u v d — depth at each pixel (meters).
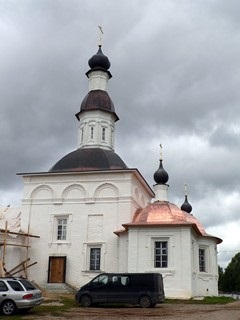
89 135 39.59
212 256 32.97
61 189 35.25
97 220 33.78
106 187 34.47
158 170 35.47
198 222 34.38
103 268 32.38
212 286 32.06
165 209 31.58
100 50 42.56
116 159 36.97
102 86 41.59
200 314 17.97
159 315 17.72
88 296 22.12
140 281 22.11
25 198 35.66
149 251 29.52
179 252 29.08
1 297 17.83
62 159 37.31
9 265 32.25
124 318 16.55
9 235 33.00
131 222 31.83
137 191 36.41
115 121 41.97
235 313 18.28
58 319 16.16
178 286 28.31
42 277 33.22
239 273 67.88
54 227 34.44
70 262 33.16
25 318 16.34
